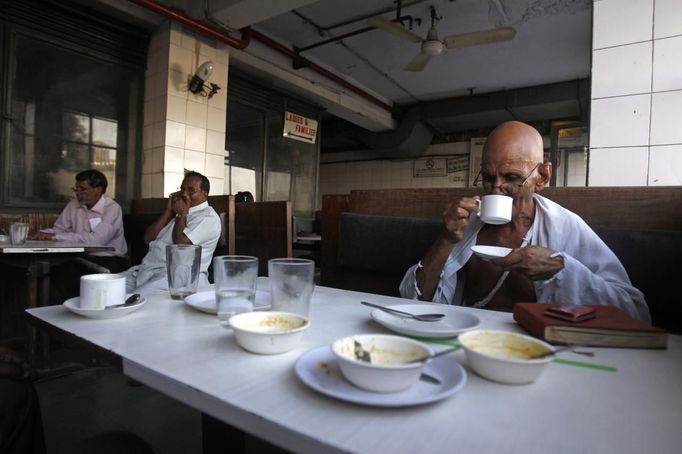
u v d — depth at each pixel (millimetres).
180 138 3881
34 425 834
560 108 6660
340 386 495
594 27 2381
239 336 627
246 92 5305
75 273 2963
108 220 3059
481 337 625
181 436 1579
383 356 561
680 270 1229
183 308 923
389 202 2061
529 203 1253
